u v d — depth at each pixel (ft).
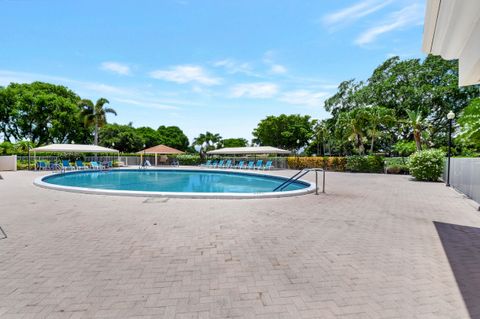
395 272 10.68
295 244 14.05
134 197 28.99
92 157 104.63
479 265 11.44
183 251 12.95
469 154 69.62
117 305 8.13
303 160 85.76
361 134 85.56
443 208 23.94
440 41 9.35
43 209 22.82
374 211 22.48
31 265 11.16
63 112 116.57
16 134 122.01
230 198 28.22
